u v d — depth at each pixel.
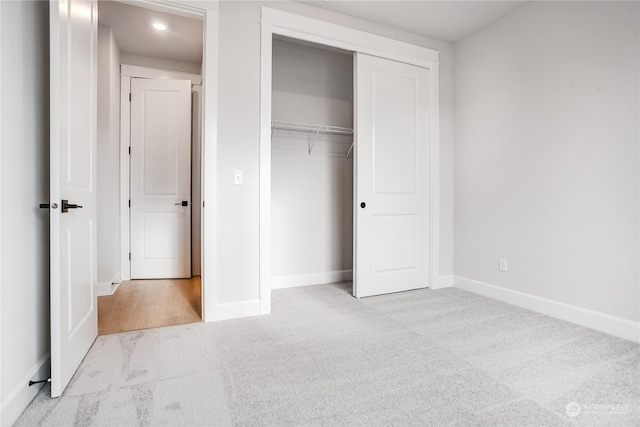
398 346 2.04
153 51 3.73
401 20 3.02
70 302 1.63
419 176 3.36
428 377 1.68
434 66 3.37
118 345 2.04
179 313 2.65
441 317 2.56
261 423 1.33
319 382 1.63
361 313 2.65
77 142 1.75
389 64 3.16
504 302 2.94
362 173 3.07
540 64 2.65
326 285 3.56
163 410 1.40
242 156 2.52
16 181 1.40
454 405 1.45
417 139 3.34
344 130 3.61
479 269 3.21
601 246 2.28
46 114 1.70
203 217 2.44
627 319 2.15
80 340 1.79
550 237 2.59
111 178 3.22
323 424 1.32
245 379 1.65
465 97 3.34
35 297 1.56
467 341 2.11
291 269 3.51
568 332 2.26
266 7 2.58
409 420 1.34
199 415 1.37
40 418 1.34
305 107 3.54
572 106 2.44
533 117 2.71
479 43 3.19
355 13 2.91
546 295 2.63
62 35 1.53
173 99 3.87
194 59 3.93
